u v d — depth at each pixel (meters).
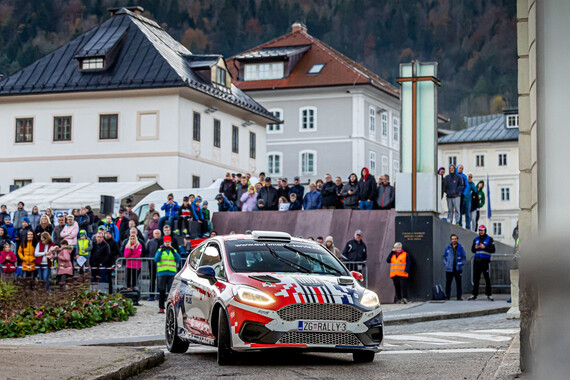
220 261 19.97
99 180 83.50
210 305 19.14
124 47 86.50
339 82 118.25
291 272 19.44
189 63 88.94
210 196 52.91
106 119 83.75
